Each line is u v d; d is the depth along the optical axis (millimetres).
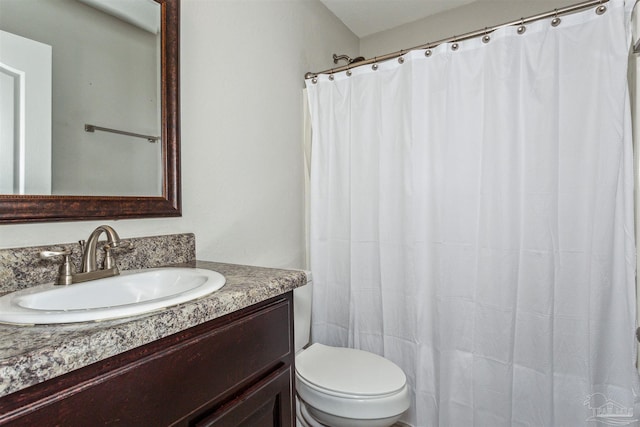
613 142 1184
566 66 1273
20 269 833
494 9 2098
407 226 1558
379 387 1227
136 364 596
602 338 1238
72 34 972
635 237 1180
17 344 499
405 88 1569
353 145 1734
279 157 1765
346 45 2424
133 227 1114
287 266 1827
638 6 1134
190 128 1303
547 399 1307
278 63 1757
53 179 924
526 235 1339
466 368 1468
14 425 455
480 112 1421
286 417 944
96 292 864
